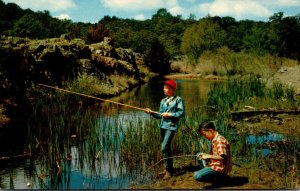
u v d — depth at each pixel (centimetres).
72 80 1748
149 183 626
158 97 1866
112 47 2712
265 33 4716
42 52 1680
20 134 936
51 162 708
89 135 845
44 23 6169
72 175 667
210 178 590
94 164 716
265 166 687
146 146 777
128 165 722
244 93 1521
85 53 2169
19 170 699
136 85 2633
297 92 1652
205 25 5022
